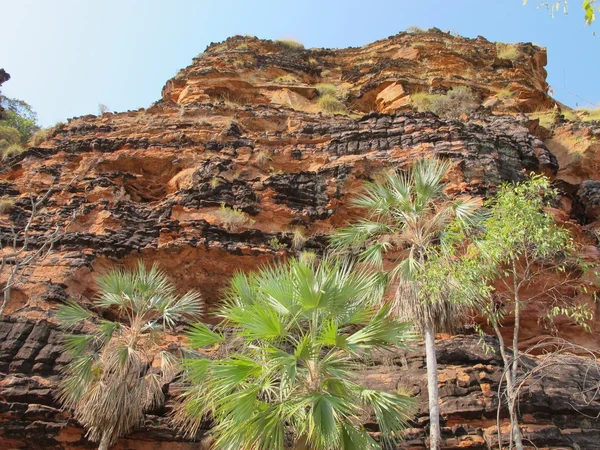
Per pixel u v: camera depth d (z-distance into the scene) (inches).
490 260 442.3
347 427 368.2
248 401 370.0
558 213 699.4
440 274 449.4
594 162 890.7
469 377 494.6
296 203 744.3
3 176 821.2
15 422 473.7
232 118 900.6
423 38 1341.0
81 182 767.1
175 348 537.6
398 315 471.5
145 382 476.4
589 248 652.1
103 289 572.4
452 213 548.7
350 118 928.3
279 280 424.2
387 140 817.5
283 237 692.1
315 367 395.5
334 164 782.5
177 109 936.3
